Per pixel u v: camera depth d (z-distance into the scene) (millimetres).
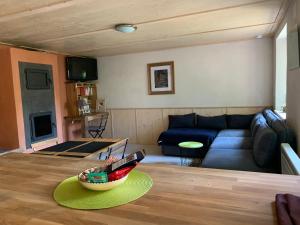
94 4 2680
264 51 5074
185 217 862
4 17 3029
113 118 6508
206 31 4164
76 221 870
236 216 855
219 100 5504
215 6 2920
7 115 4410
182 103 5816
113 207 961
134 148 5809
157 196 1037
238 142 3986
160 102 6016
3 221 888
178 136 4871
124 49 5582
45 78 4926
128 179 1238
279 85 4570
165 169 1371
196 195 1029
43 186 1205
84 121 5754
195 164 4430
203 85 5594
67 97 5840
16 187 1201
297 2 2533
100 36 4234
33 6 2682
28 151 4535
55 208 973
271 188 1062
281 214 827
